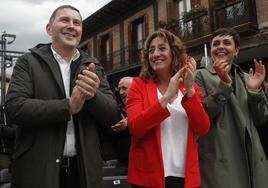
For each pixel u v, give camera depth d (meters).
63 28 2.79
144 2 18.19
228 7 13.02
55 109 2.46
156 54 3.01
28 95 2.59
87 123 2.65
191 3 15.10
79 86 2.49
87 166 2.54
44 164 2.47
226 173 3.00
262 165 3.10
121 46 20.12
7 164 3.83
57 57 2.79
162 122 2.83
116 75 19.95
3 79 15.01
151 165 2.73
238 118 3.16
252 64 12.09
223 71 3.05
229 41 3.41
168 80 3.07
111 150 3.67
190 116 2.76
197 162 2.80
